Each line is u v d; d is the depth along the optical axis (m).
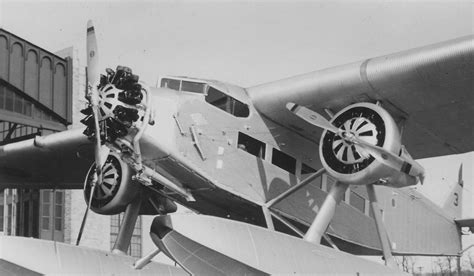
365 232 12.03
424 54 9.27
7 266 8.77
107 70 8.84
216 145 9.61
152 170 9.14
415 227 13.85
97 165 8.76
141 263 9.89
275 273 8.71
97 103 8.64
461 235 15.46
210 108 9.69
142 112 8.84
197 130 9.39
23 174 13.94
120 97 8.58
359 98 10.03
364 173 9.17
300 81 10.09
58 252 9.12
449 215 15.23
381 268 9.62
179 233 8.52
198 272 8.89
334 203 9.62
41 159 13.05
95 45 9.05
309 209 10.79
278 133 10.56
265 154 10.30
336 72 9.88
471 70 9.13
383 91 9.79
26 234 19.45
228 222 8.83
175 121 9.19
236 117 10.01
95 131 8.70
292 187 10.05
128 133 8.77
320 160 10.34
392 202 13.12
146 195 10.82
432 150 11.49
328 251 9.40
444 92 9.66
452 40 9.18
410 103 10.01
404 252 13.41
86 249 9.56
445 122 10.52
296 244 9.13
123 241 10.66
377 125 9.37
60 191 19.23
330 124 9.57
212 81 9.94
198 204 10.30
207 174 9.41
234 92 10.13
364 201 12.15
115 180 10.54
